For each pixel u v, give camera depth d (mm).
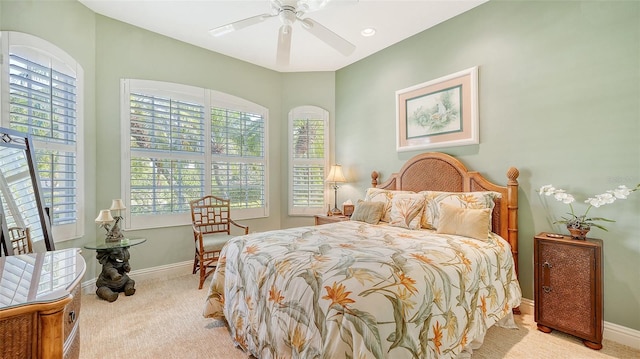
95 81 2953
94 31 2941
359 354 1085
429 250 1779
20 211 1890
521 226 2482
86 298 2715
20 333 805
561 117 2273
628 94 1981
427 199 2748
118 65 3088
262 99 4246
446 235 2291
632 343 1926
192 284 3123
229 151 3910
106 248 2568
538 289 2131
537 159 2400
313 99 4434
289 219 4422
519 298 2201
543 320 2098
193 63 3596
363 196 3986
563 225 2266
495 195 2498
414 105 3297
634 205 1956
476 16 2791
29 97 2320
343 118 4293
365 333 1116
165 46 3385
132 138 3174
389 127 3646
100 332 2092
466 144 2844
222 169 3846
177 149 3471
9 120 2182
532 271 2418
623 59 2002
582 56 2172
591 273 1894
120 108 3102
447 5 2768
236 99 3965
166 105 3383
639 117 1941
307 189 4398
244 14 2949
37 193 2031
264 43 3553
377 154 3801
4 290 897
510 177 2463
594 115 2117
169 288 2998
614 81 2035
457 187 2855
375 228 2635
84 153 2816
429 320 1330
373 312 1165
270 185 4340
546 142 2352
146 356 1809
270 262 1699
